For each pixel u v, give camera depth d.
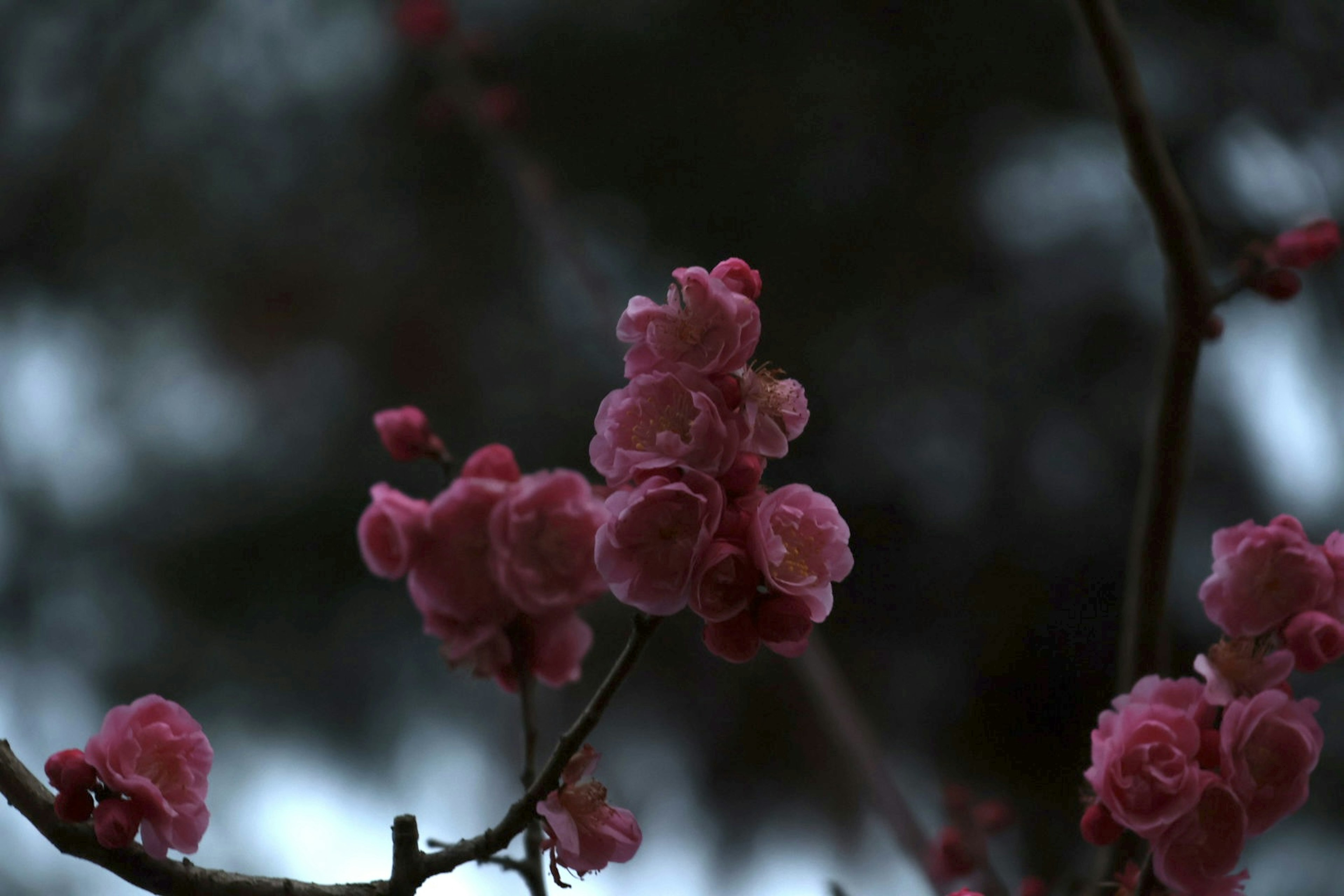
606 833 1.32
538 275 4.03
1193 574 3.50
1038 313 3.92
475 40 2.64
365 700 3.80
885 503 3.80
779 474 3.78
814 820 3.53
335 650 3.82
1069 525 3.72
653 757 3.66
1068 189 4.07
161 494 3.93
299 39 4.45
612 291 3.67
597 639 3.59
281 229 4.20
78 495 3.96
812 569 1.29
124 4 4.41
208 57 4.44
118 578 3.84
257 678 3.74
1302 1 3.86
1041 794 3.48
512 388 4.00
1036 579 3.69
